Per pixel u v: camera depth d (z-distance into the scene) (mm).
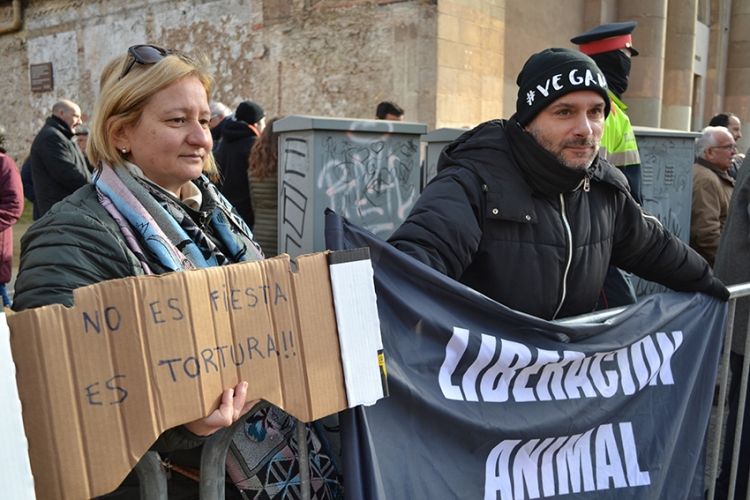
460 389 1771
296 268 1345
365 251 1439
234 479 1476
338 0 7738
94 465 1068
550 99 1940
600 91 1965
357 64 7684
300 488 1515
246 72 8648
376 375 1451
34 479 1029
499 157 2055
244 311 1253
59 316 1040
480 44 7723
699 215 4793
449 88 7336
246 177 4914
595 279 2236
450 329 1747
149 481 1260
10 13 11422
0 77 11914
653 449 2172
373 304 1451
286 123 3750
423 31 7168
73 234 1325
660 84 10125
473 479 1745
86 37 10445
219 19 8820
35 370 1017
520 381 1899
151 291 1130
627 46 3361
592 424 2023
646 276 2500
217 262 1616
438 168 2238
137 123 1493
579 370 2037
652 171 4422
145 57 1485
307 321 1340
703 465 2422
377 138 3783
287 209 3916
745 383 2600
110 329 1088
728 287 2543
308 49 8047
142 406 1113
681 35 11867
